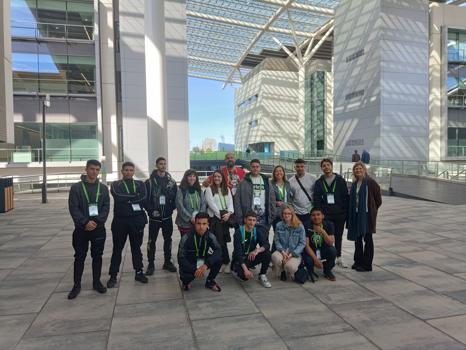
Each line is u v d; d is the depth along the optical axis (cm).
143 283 511
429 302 429
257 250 498
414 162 2686
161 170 564
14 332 363
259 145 5288
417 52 2916
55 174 2214
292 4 3788
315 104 4828
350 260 620
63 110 2400
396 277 524
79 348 331
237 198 535
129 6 2361
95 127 2453
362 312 403
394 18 2862
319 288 482
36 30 2333
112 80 2453
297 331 359
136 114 2372
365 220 542
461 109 3067
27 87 2331
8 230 920
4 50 1257
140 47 2377
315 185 571
